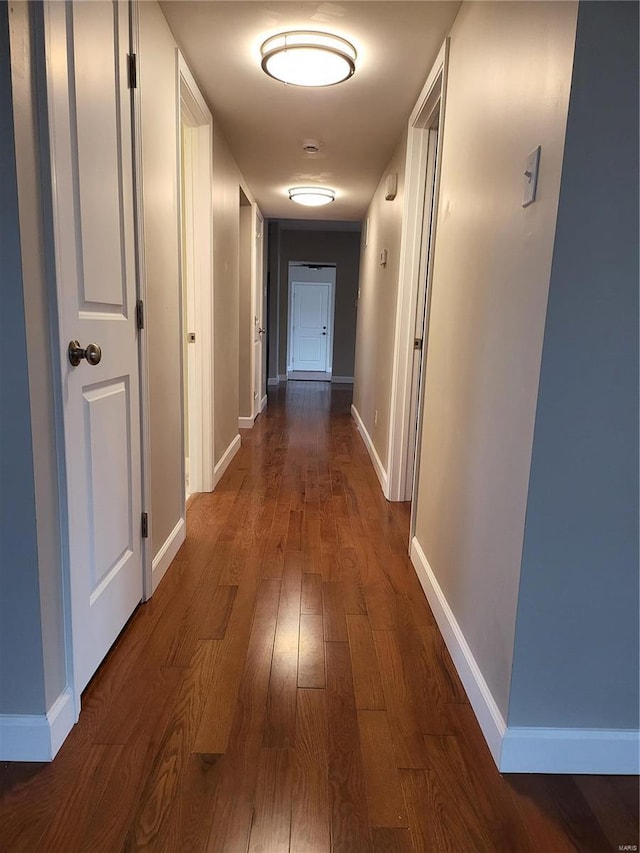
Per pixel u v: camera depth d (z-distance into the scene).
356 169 3.96
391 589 2.15
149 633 1.79
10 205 1.07
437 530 1.99
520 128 1.28
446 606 1.82
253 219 4.92
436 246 2.16
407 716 1.45
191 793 1.18
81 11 1.33
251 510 3.02
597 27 1.00
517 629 1.22
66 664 1.34
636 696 1.26
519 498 1.21
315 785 1.21
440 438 1.99
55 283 1.21
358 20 2.01
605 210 1.06
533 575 1.19
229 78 2.51
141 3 1.78
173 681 1.55
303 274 11.02
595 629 1.22
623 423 1.14
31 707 1.25
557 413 1.13
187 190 2.95
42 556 1.21
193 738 1.34
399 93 2.63
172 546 2.34
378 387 3.96
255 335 5.49
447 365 1.92
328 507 3.10
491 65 1.51
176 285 2.33
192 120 2.79
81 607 1.41
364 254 5.63
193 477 3.29
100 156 1.46
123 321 1.66
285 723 1.40
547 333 1.10
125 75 1.63
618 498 1.17
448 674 1.63
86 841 1.07
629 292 1.09
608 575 1.20
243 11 1.99
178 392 2.40
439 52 2.18
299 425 5.62
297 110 2.88
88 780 1.21
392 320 3.35
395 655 1.72
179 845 1.06
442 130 2.12
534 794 1.21
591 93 1.02
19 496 1.16
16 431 1.14
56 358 1.24
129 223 1.69
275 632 1.82
